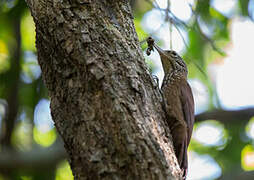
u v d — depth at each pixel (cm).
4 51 1770
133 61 830
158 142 768
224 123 1839
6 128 1628
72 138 772
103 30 830
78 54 798
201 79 1852
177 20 1112
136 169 730
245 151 1880
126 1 919
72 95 786
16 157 1581
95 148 748
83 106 774
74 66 797
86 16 829
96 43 811
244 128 1834
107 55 807
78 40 805
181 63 1198
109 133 751
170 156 789
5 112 1661
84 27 817
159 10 1109
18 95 1636
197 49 1744
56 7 824
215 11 1823
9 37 1741
